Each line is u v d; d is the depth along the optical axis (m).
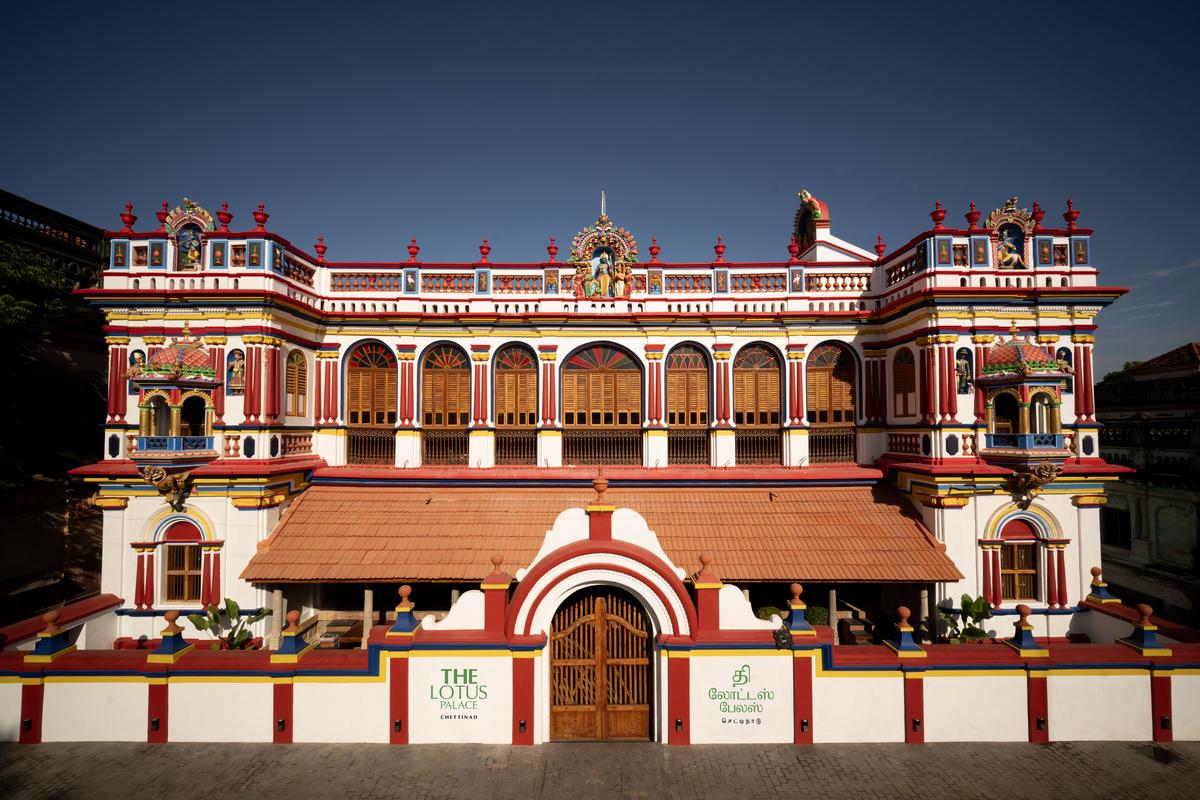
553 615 11.24
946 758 10.36
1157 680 10.91
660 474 17.66
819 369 18.81
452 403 18.78
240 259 16.25
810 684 10.82
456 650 10.88
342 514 16.59
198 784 9.64
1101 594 15.12
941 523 15.63
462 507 17.00
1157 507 23.00
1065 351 16.12
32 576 18.62
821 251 21.86
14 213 18.77
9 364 17.94
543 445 18.45
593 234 18.73
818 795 9.49
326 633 16.31
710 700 10.87
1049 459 14.71
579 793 9.55
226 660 10.88
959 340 15.96
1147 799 9.37
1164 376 32.34
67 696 10.80
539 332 18.58
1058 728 10.84
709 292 18.98
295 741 10.78
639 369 18.84
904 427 17.36
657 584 10.98
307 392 18.06
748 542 15.73
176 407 15.18
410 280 18.81
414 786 9.67
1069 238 16.38
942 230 16.25
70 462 19.75
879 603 17.78
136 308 16.05
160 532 15.76
